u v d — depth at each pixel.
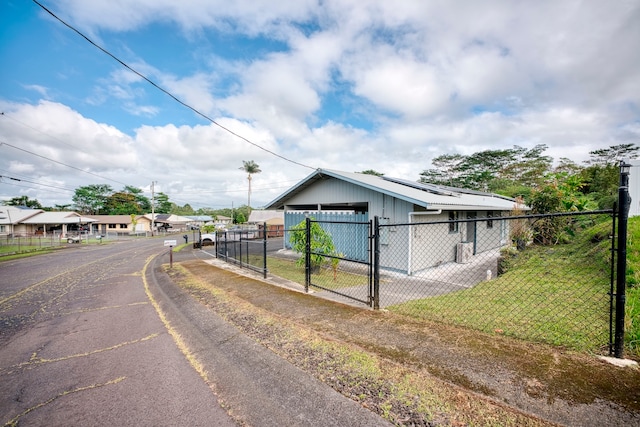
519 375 2.22
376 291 4.19
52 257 14.23
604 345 2.52
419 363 2.53
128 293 6.33
